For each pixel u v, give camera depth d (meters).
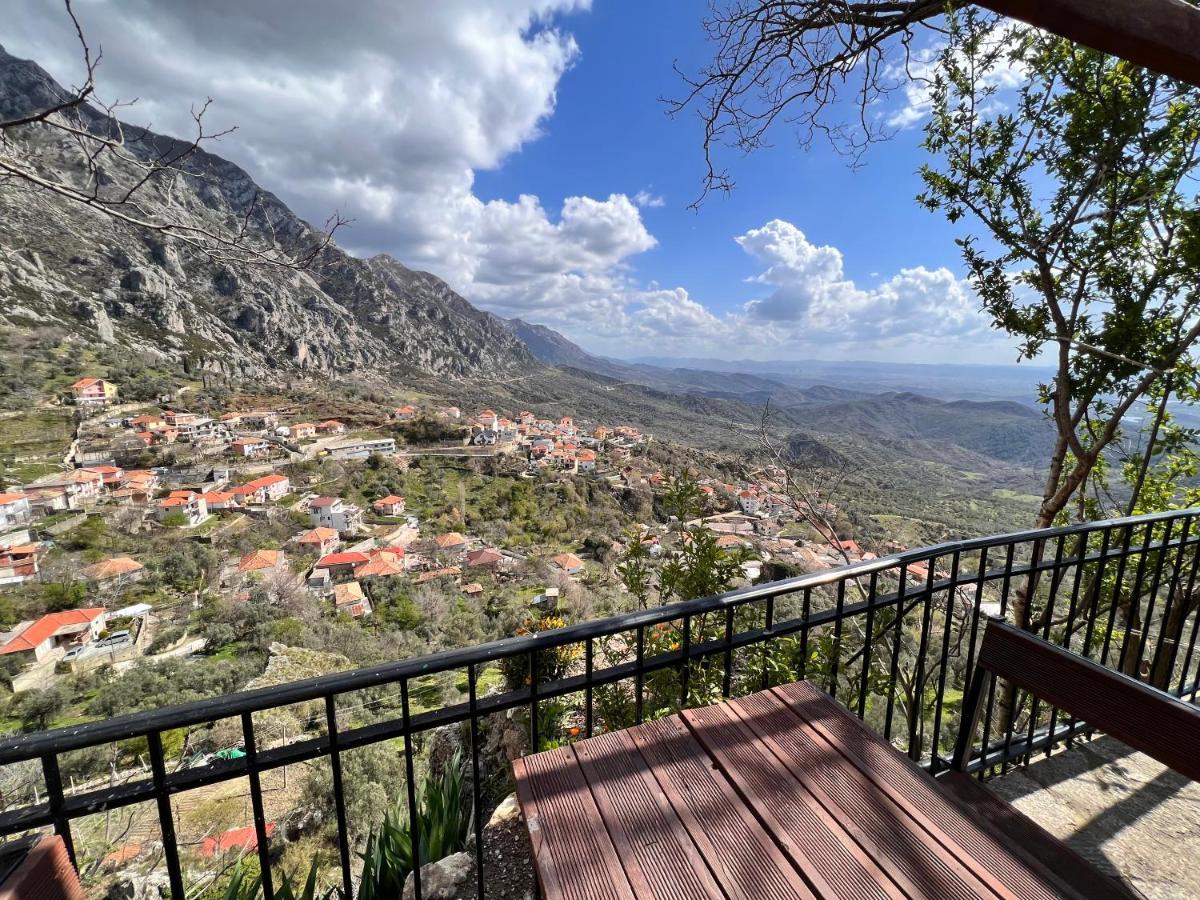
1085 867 1.35
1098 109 4.01
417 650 27.34
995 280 4.90
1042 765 2.32
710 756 1.21
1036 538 2.09
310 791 9.19
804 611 1.71
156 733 1.00
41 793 7.70
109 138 2.12
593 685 1.43
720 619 3.04
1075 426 4.79
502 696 1.36
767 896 0.86
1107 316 4.50
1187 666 2.56
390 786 9.49
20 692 24.33
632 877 0.90
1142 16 0.73
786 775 1.13
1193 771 1.14
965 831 0.99
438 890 2.03
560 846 0.96
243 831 8.59
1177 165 3.90
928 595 1.96
